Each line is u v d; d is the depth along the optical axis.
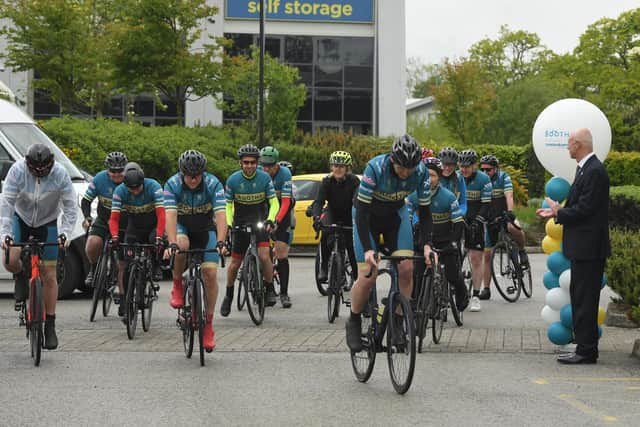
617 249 11.13
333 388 7.75
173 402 7.23
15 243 9.06
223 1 51.06
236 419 6.67
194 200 9.60
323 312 12.93
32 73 47.34
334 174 12.34
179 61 37.00
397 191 7.78
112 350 9.69
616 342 10.11
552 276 9.57
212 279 9.32
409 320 7.31
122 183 11.23
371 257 7.52
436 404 7.13
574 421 6.57
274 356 9.33
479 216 12.97
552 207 8.87
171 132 29.75
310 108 51.72
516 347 9.79
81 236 14.29
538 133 9.59
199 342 8.91
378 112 50.88
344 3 51.66
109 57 36.34
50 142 15.30
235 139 33.84
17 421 6.63
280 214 13.02
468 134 61.88
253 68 41.53
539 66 73.19
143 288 10.77
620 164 28.05
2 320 11.99
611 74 63.44
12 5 36.38
